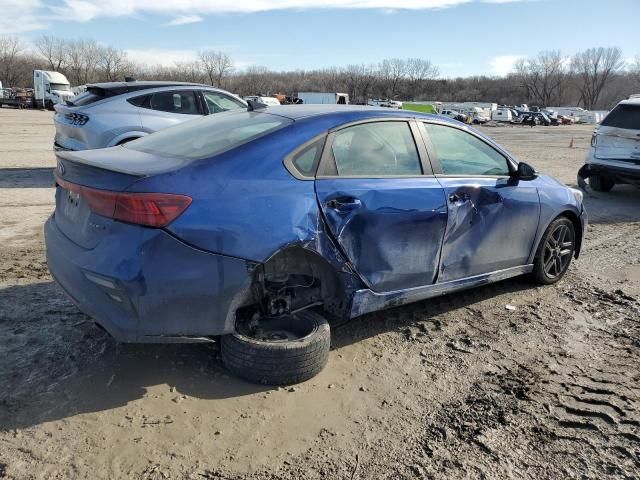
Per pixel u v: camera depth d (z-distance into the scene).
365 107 3.91
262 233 2.99
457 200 3.95
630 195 10.36
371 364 3.57
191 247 2.83
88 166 3.00
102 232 2.87
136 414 2.91
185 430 2.81
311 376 3.29
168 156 3.22
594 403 3.19
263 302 3.28
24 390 3.04
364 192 3.44
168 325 2.88
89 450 2.63
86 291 2.89
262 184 3.08
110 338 3.66
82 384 3.14
